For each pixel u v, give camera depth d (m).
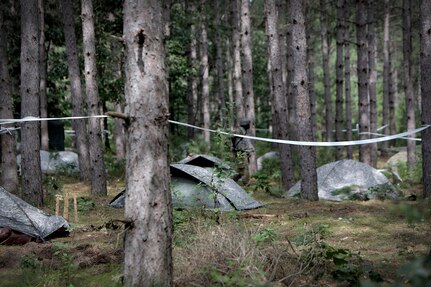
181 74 20.69
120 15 17.03
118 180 14.62
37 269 5.33
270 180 14.77
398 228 7.35
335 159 20.36
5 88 10.56
